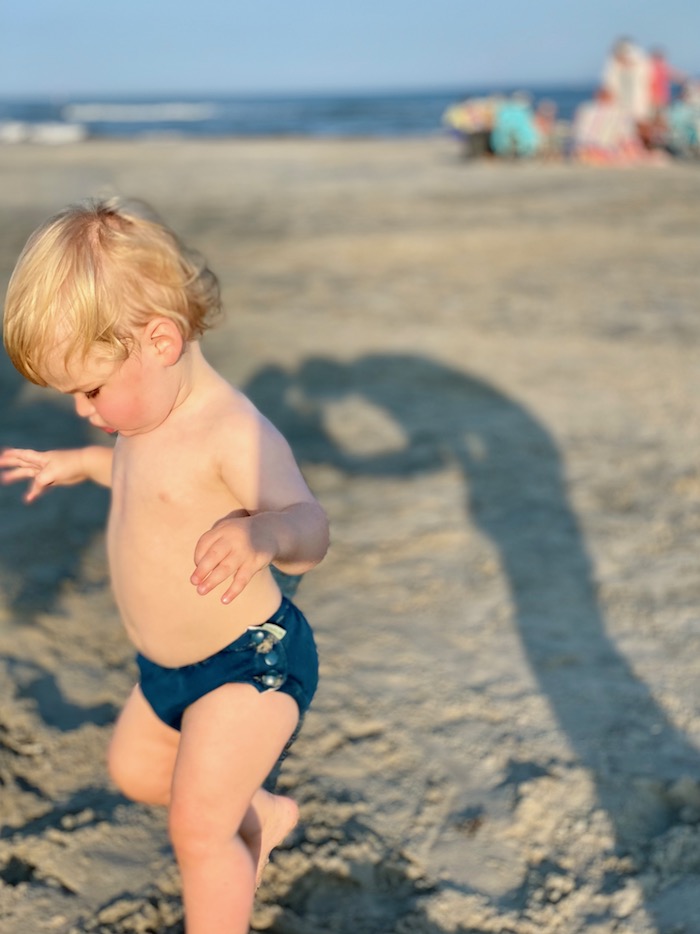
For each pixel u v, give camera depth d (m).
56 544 4.14
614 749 2.83
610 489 4.75
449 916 2.26
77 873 2.34
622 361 6.90
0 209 14.36
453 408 5.99
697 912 2.27
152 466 1.93
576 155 22.03
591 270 10.07
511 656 3.33
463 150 25.69
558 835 2.52
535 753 2.82
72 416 5.89
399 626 3.52
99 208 1.83
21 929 2.18
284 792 2.63
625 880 2.36
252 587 1.95
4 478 2.28
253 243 11.63
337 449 5.31
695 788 2.67
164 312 1.80
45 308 1.73
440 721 2.96
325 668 3.23
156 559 1.94
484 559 4.04
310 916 2.26
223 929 1.89
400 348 7.32
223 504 1.93
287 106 112.25
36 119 78.88
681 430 5.54
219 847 1.88
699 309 8.37
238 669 1.93
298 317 8.30
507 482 4.84
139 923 2.21
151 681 2.02
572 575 3.91
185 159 24.23
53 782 2.65
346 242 11.69
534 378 6.56
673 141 22.45
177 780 1.89
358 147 29.19
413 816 2.57
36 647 3.31
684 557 4.05
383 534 4.27
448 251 11.15
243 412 1.94
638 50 21.62
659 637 3.46
